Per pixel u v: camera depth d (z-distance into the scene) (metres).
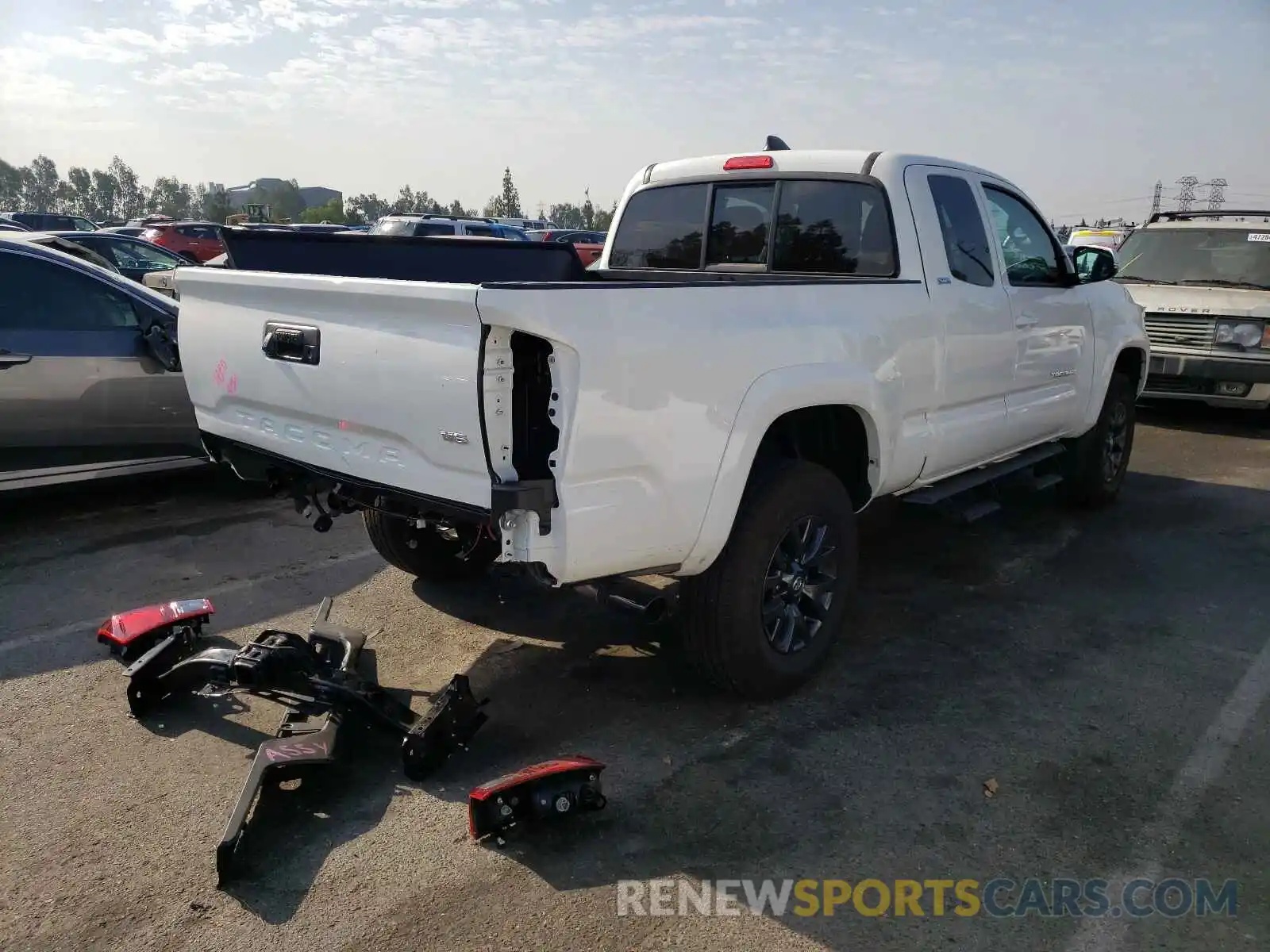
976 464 4.98
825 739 3.52
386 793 3.16
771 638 3.71
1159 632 4.52
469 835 2.93
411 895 2.67
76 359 5.59
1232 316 8.77
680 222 5.16
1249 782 3.27
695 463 3.16
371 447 3.21
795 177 4.64
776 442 3.87
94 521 5.96
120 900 2.64
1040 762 3.38
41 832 2.92
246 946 2.47
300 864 2.80
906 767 3.34
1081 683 3.99
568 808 2.89
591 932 2.53
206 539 5.66
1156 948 2.51
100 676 3.94
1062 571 5.35
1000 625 4.59
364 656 4.08
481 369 2.74
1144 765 3.37
